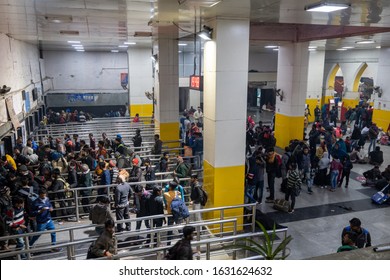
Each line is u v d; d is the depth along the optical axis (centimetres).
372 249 328
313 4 686
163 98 1490
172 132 1521
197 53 2762
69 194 896
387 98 1905
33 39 1533
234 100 836
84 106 2625
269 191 1157
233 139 849
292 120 1653
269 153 1054
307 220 942
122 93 2670
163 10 765
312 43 1777
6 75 1254
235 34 814
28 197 713
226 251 705
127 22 988
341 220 945
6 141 1153
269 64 3078
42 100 2233
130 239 774
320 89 2491
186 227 489
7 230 701
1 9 787
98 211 656
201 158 1280
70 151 1215
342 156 1202
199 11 748
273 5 686
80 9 785
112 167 916
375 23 970
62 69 2577
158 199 730
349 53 2545
